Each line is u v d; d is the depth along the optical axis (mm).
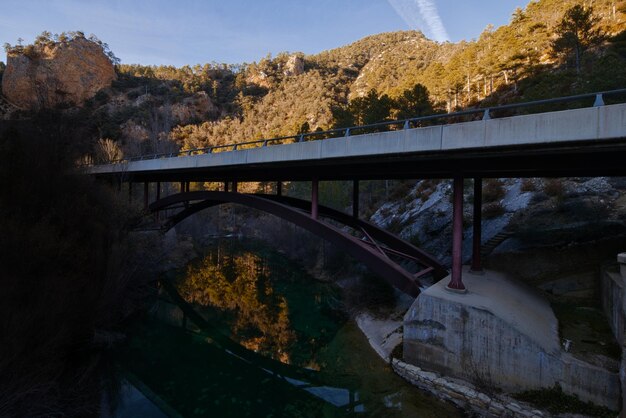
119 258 16594
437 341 10969
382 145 11391
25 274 11203
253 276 31781
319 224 15711
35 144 15969
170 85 137250
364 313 18562
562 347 9461
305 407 11914
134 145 77000
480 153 9891
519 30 65125
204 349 16938
